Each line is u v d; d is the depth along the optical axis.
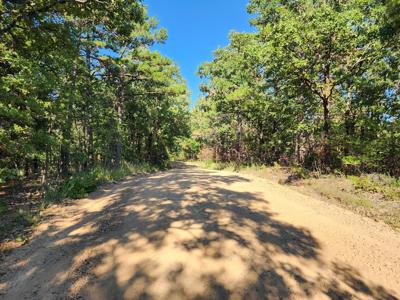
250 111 21.08
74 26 12.32
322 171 13.75
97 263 4.83
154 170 26.69
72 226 6.59
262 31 15.29
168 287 4.19
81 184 10.51
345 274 4.94
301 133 18.81
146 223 6.45
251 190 10.26
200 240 5.61
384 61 14.41
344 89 14.77
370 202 8.73
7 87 9.28
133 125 31.20
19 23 6.86
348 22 11.95
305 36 12.41
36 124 11.89
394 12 9.95
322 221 7.27
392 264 5.35
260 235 6.06
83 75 15.95
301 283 4.53
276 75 15.46
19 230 6.39
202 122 42.81
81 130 23.61
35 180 17.97
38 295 4.04
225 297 4.06
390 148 12.49
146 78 21.75
